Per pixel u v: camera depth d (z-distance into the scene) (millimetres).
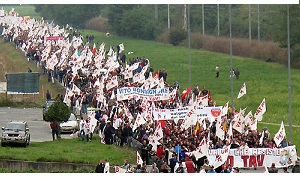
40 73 168875
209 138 81812
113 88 120250
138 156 72312
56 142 97875
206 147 76875
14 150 89875
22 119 122250
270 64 193500
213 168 72062
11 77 143125
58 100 103875
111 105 108625
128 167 73312
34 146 94250
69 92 120688
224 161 74062
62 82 152125
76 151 90312
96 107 118438
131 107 107500
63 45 178250
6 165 84688
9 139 92688
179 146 78812
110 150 91312
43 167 84188
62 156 86062
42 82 157375
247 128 90000
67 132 107062
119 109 102438
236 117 90375
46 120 108938
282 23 196500
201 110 90125
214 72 186000
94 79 133625
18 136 92688
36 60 180750
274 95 153250
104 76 130000
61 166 84438
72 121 107812
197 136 86125
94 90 124500
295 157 81875
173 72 189250
